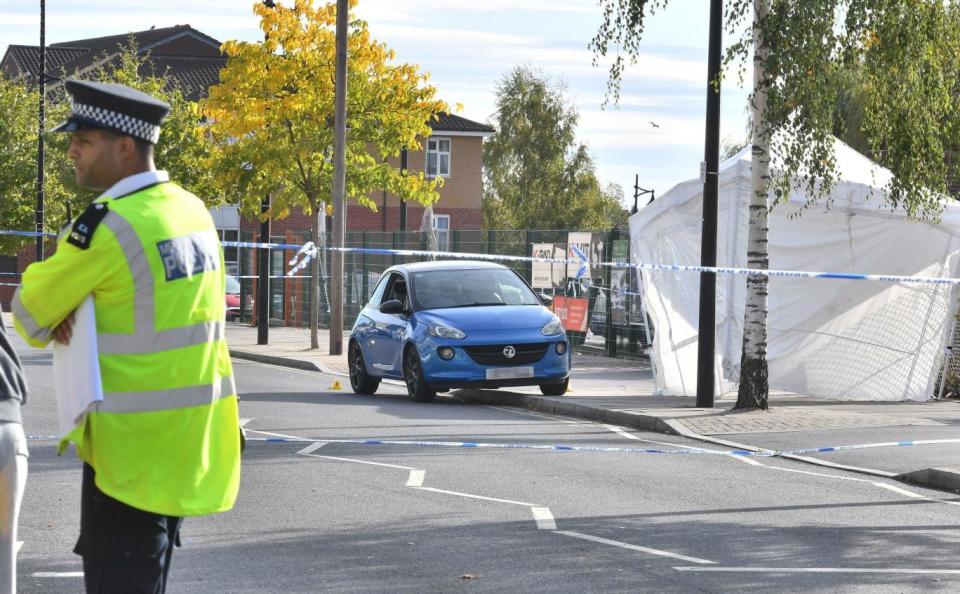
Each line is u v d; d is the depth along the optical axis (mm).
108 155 5227
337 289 33281
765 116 18250
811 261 22922
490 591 8344
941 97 18328
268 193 35688
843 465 14586
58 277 5016
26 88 58750
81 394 5055
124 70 52344
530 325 21391
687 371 22719
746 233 22641
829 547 9984
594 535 10219
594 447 15617
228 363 5484
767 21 17672
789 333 23219
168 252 5137
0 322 6621
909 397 22875
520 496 12008
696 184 22562
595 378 27203
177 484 5176
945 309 22844
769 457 15344
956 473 13141
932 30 17859
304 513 11039
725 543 10031
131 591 5172
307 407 20266
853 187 22125
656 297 22906
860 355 22984
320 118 34875
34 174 54125
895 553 9820
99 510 5195
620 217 91000
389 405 20812
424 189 36656
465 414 19594
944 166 18859
